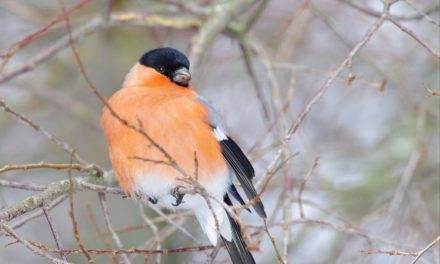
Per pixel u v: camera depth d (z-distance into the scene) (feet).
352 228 30.25
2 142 46.47
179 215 29.04
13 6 42.42
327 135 45.34
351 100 46.09
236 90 47.65
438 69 42.80
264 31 47.73
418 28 43.24
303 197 39.17
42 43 45.14
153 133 27.12
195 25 38.70
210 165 27.73
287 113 38.06
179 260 40.83
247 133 46.57
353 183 40.16
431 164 40.32
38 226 45.21
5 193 44.75
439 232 34.65
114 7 45.01
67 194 26.35
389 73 40.09
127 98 27.73
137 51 46.91
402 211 36.88
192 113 27.73
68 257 43.04
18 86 42.78
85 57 46.21
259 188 26.91
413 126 42.09
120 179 27.91
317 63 46.26
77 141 47.29
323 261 38.04
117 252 23.82
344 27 46.21
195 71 35.27
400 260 33.06
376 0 42.55
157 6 41.29
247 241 25.09
